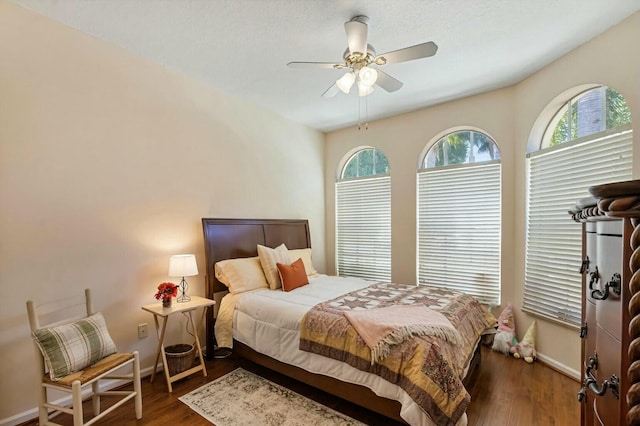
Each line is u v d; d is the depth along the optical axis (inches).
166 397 93.3
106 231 99.0
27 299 83.3
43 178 86.6
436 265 153.7
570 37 96.3
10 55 81.5
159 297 100.0
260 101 147.8
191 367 105.7
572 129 110.5
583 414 45.7
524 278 126.0
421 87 131.8
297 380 101.7
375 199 177.6
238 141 142.5
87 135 95.2
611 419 33.9
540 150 119.2
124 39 98.0
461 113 143.7
